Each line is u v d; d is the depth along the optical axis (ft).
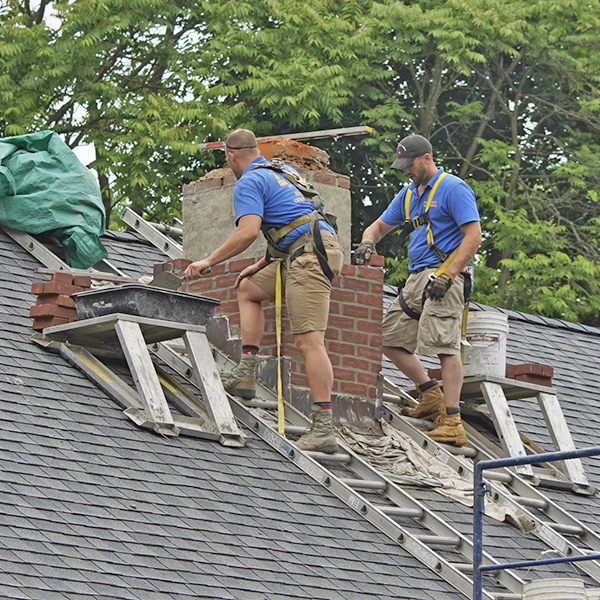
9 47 239.50
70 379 74.43
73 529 57.62
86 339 77.97
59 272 79.05
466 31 265.75
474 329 99.04
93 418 70.28
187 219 96.99
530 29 276.00
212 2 263.90
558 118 304.91
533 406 113.70
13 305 82.99
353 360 89.30
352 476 79.77
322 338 79.77
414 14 262.88
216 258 77.25
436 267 89.66
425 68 294.66
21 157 98.53
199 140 241.55
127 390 74.90
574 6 275.39
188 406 76.59
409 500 77.82
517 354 131.64
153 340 80.69
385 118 265.34
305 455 76.48
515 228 266.36
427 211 88.94
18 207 96.43
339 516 71.97
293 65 242.78
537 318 149.28
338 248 80.33
